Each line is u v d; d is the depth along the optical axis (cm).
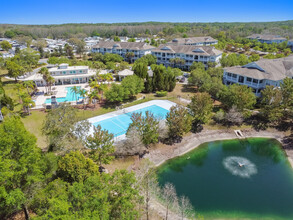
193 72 6762
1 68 8925
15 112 4894
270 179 3209
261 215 2581
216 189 2992
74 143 3048
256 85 5388
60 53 12694
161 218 2434
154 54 10731
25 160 1852
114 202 1775
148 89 6625
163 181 3148
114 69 8588
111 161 3419
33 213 2177
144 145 3706
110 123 4659
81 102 5750
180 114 3894
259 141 4228
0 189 1623
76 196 1642
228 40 15312
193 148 4009
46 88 6719
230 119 4450
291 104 4591
